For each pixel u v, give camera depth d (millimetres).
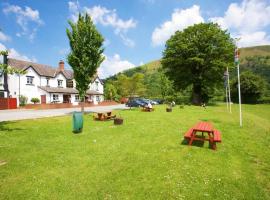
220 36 46594
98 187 5398
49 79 44250
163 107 34531
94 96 54625
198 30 47375
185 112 25438
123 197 4918
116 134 11703
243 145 9320
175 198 4840
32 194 5070
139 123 15766
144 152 8188
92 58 20703
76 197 4949
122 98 62344
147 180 5723
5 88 35906
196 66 46719
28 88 39562
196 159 7312
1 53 13305
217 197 4875
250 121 17984
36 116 21047
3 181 5762
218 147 8922
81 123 12438
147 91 68875
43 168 6676
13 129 13281
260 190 5211
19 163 7109
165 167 6586
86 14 20859
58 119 18625
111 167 6691
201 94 54250
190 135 9164
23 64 40969
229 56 45844
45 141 10164
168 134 11578
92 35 20547
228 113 25516
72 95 48094
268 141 10312
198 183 5527
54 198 4910
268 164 6969
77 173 6262
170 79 51500
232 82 64000
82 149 8758
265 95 63594
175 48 47875
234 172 6238
